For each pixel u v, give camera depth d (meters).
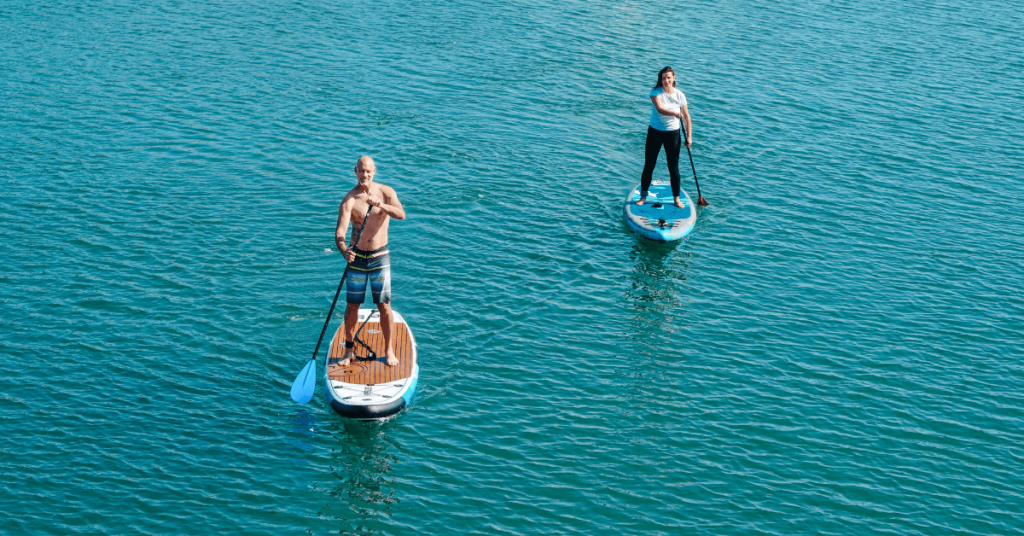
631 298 15.45
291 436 11.76
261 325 14.18
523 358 13.62
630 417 12.34
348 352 12.88
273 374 13.05
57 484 10.67
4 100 22.67
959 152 22.28
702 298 15.52
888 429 12.25
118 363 13.08
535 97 24.89
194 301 14.75
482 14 32.19
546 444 11.75
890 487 11.16
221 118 22.33
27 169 19.17
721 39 30.61
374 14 31.50
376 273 12.16
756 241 17.59
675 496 10.90
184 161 19.95
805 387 13.12
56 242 16.38
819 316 15.05
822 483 11.20
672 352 13.90
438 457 11.45
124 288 15.02
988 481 11.34
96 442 11.42
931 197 19.81
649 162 18.39
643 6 34.22
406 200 18.64
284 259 16.16
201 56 26.58
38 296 14.67
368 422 12.06
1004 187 20.45
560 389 12.91
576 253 16.92
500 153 21.25
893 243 17.67
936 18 34.16
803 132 23.12
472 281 15.73
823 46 30.28
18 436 11.45
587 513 10.59
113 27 28.77
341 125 22.30
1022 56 30.02
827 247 17.44
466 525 10.34
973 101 25.80
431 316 14.59
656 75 26.97
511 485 10.99
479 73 26.44
